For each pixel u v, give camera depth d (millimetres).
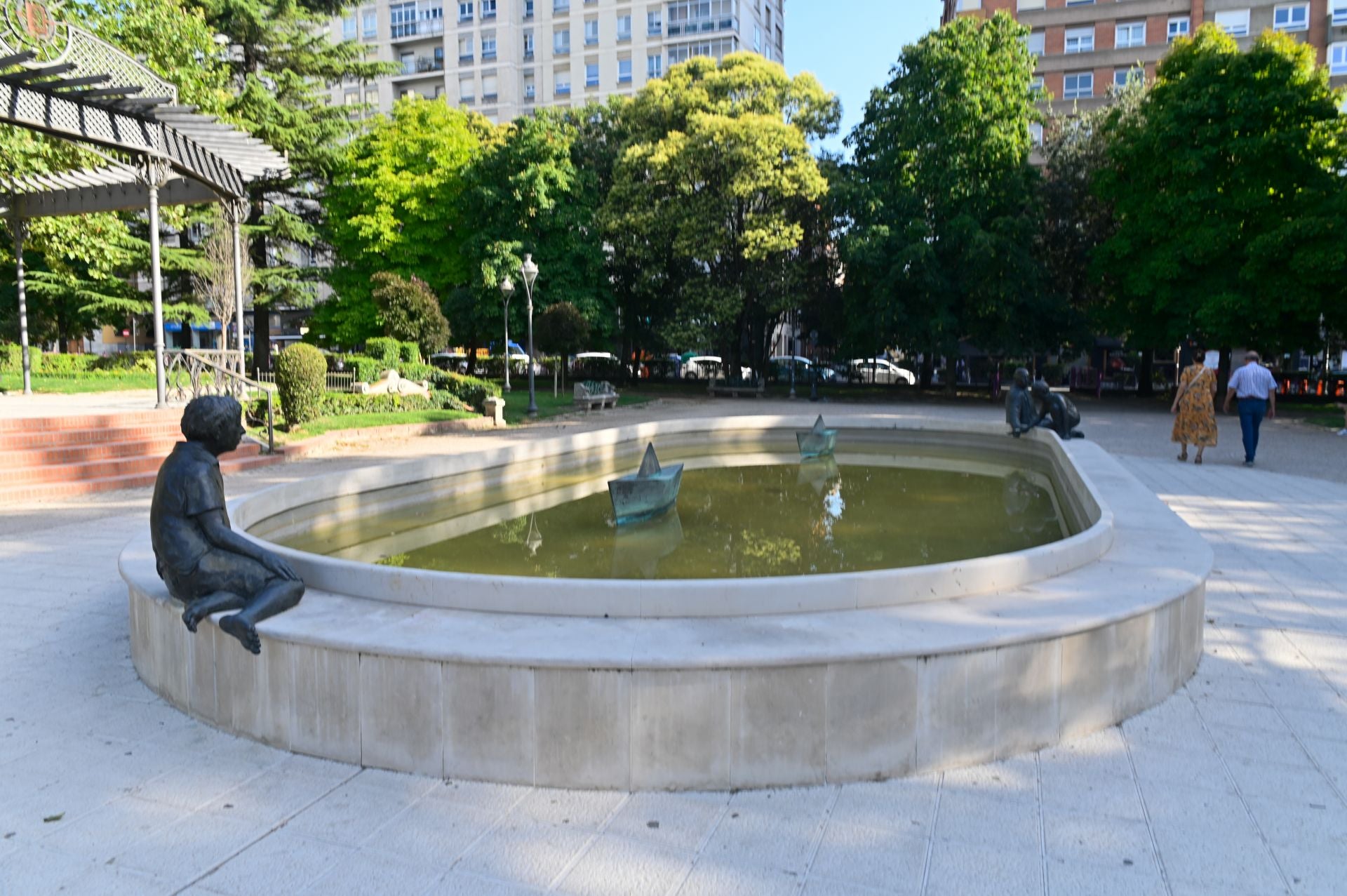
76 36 11953
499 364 40094
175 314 28500
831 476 9898
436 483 8703
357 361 21219
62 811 3051
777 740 3152
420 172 32531
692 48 52625
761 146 27453
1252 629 5051
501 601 3645
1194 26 38375
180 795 3160
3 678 4375
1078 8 39906
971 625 3430
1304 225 21219
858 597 3656
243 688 3633
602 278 33875
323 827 2932
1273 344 23531
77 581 6316
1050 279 29078
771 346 39562
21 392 20109
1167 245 24359
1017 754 3430
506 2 54750
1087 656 3557
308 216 33531
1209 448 15281
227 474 12039
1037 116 28734
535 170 30359
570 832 2881
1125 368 38250
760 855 2736
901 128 29625
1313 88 23234
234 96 27531
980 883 2576
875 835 2846
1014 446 12445
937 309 27438
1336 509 9148
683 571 5379
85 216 20594
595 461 11375
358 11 58188
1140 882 2586
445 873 2658
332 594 3982
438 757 3271
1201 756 3404
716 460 11516
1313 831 2867
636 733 3125
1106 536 4789
